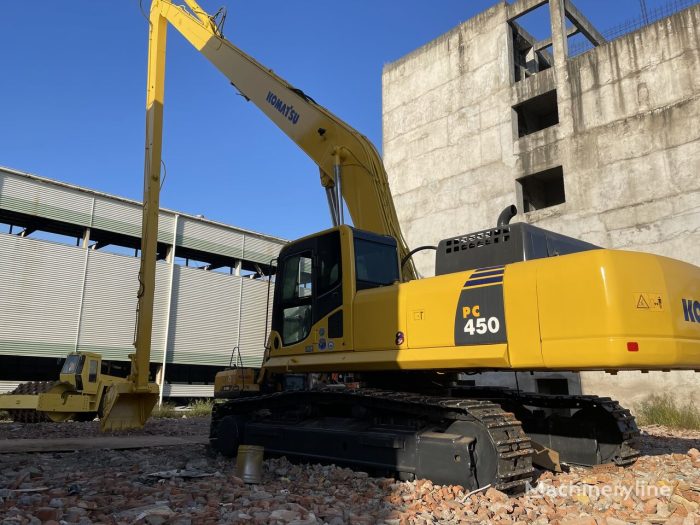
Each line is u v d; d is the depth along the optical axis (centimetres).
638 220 1744
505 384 1717
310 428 668
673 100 1738
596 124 1902
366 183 825
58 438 1074
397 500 484
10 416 1548
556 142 2000
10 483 564
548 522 427
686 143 1686
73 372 1509
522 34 2388
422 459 552
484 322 543
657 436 1093
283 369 712
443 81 2462
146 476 584
